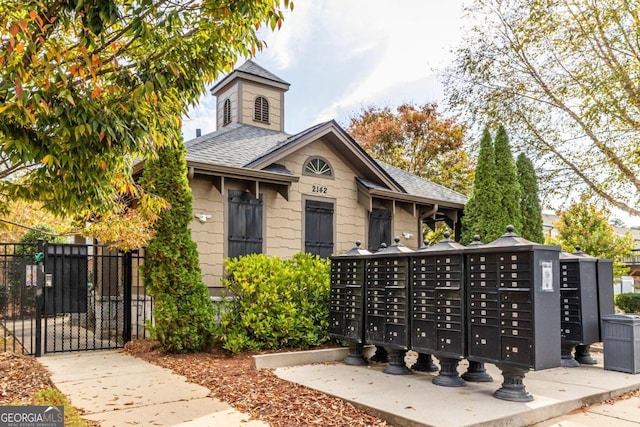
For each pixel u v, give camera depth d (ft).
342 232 35.99
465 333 17.49
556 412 15.69
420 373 20.47
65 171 12.65
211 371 20.15
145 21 13.79
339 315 23.62
